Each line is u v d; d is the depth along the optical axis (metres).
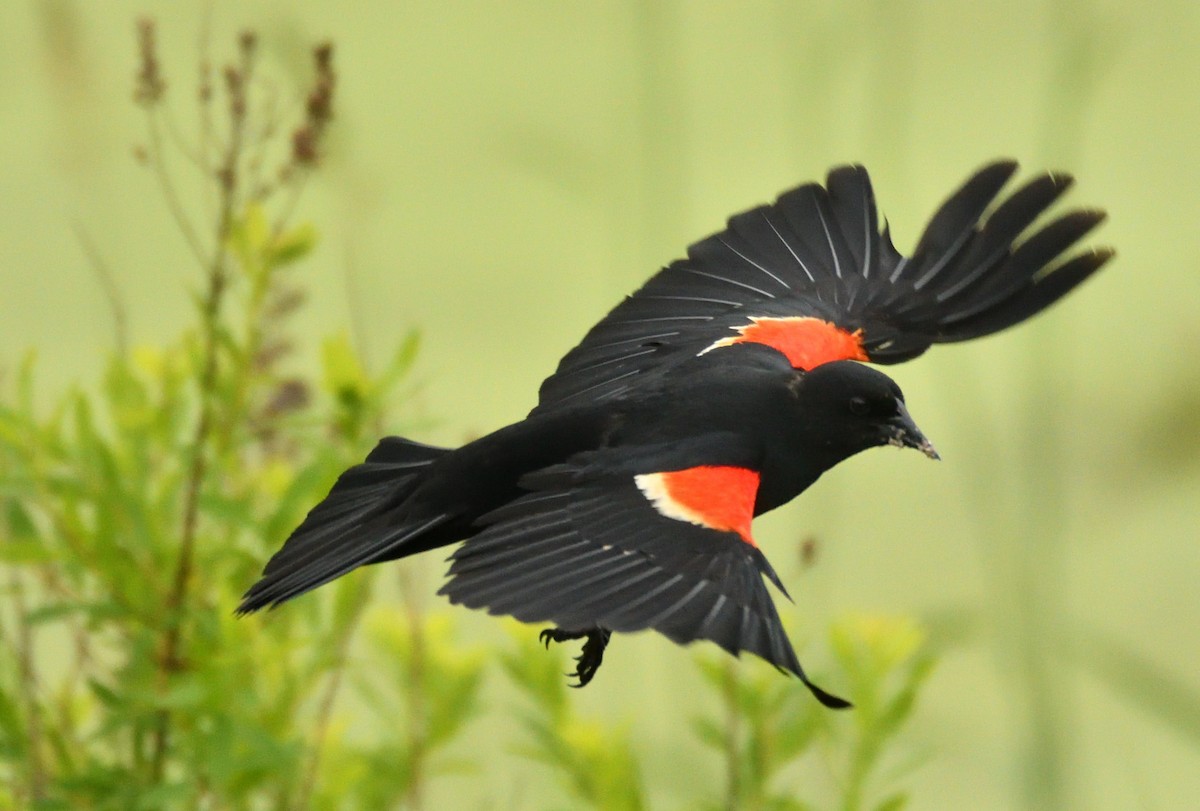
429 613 6.64
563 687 6.62
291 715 6.57
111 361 6.61
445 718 6.61
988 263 6.53
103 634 6.61
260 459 6.68
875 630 6.61
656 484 6.37
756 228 6.56
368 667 6.62
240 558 6.56
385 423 6.60
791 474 6.45
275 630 6.59
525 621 6.30
